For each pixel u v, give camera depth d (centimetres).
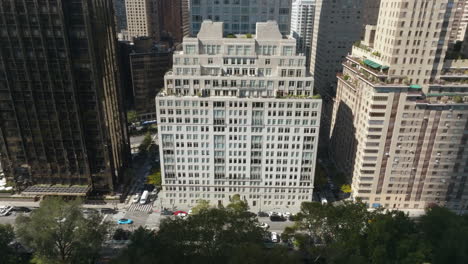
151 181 15438
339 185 15088
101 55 13512
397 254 10475
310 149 13538
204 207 11925
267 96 13025
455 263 10506
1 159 14688
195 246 10594
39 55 12744
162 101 12850
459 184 14038
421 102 12594
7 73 12950
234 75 13038
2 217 13862
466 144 13300
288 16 14525
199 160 13862
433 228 11694
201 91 12962
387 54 12669
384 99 12650
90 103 13588
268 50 13062
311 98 12762
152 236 10700
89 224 11256
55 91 13250
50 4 12075
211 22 13050
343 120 16325
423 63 12438
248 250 9525
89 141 14175
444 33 12200
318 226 11388
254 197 14538
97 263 11588
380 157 13575
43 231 10400
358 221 11325
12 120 13812
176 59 12975
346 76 15850
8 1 12025
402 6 11750
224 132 13275
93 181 14862
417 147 13388
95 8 12825
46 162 14462
